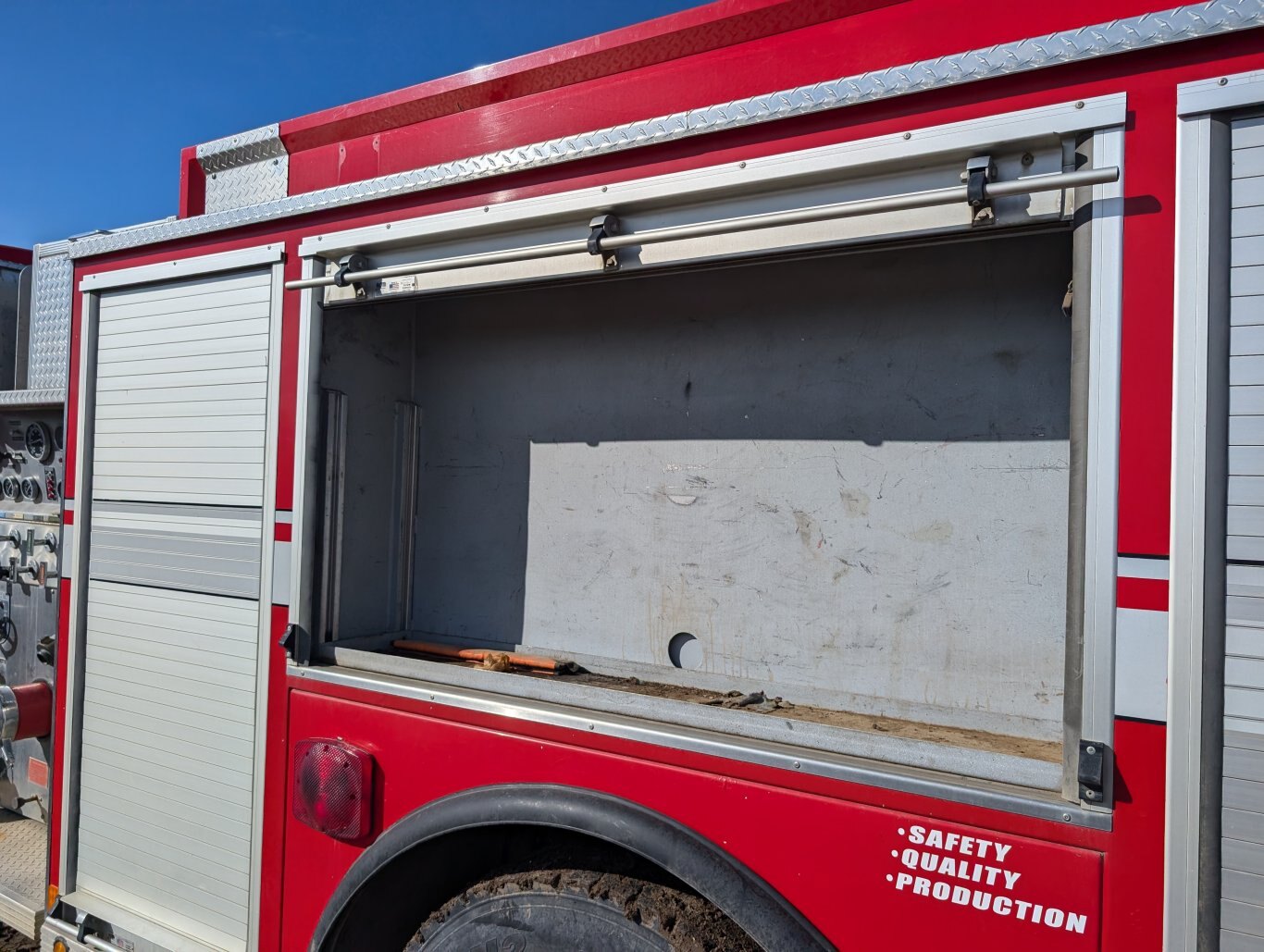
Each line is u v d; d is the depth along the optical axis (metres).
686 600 2.03
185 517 2.38
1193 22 1.24
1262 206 1.20
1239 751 1.17
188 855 2.31
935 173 1.45
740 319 1.99
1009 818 1.32
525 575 2.27
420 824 1.81
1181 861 1.20
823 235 1.53
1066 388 1.64
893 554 1.79
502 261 1.83
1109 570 1.26
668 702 1.70
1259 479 1.18
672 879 1.66
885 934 1.40
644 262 1.71
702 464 2.02
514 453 2.31
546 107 1.86
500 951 1.71
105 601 2.58
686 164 1.66
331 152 2.19
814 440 1.89
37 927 2.69
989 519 1.70
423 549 2.45
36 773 3.19
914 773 1.41
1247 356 1.20
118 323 2.60
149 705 2.44
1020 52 1.36
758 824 1.51
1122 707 1.24
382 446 2.37
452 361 2.43
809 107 1.52
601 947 1.61
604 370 2.17
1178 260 1.24
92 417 2.65
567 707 1.79
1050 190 1.29
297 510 2.14
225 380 2.32
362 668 2.08
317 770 2.00
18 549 3.27
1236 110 1.22
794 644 1.88
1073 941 1.26
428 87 2.00
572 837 1.83
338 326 2.22
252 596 2.23
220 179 2.42
